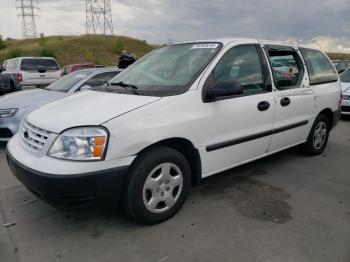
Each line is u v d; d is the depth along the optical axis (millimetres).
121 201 3082
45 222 3305
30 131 3186
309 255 2768
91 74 6848
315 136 5266
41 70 12758
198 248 2863
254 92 3973
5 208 3596
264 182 4293
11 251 2836
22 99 6133
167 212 3281
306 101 4762
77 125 2822
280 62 4445
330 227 3199
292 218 3369
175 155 3225
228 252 2807
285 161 5125
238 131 3783
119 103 3141
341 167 4891
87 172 2719
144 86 3600
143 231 3131
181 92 3295
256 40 4234
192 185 3609
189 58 3820
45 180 2703
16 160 3055
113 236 3053
